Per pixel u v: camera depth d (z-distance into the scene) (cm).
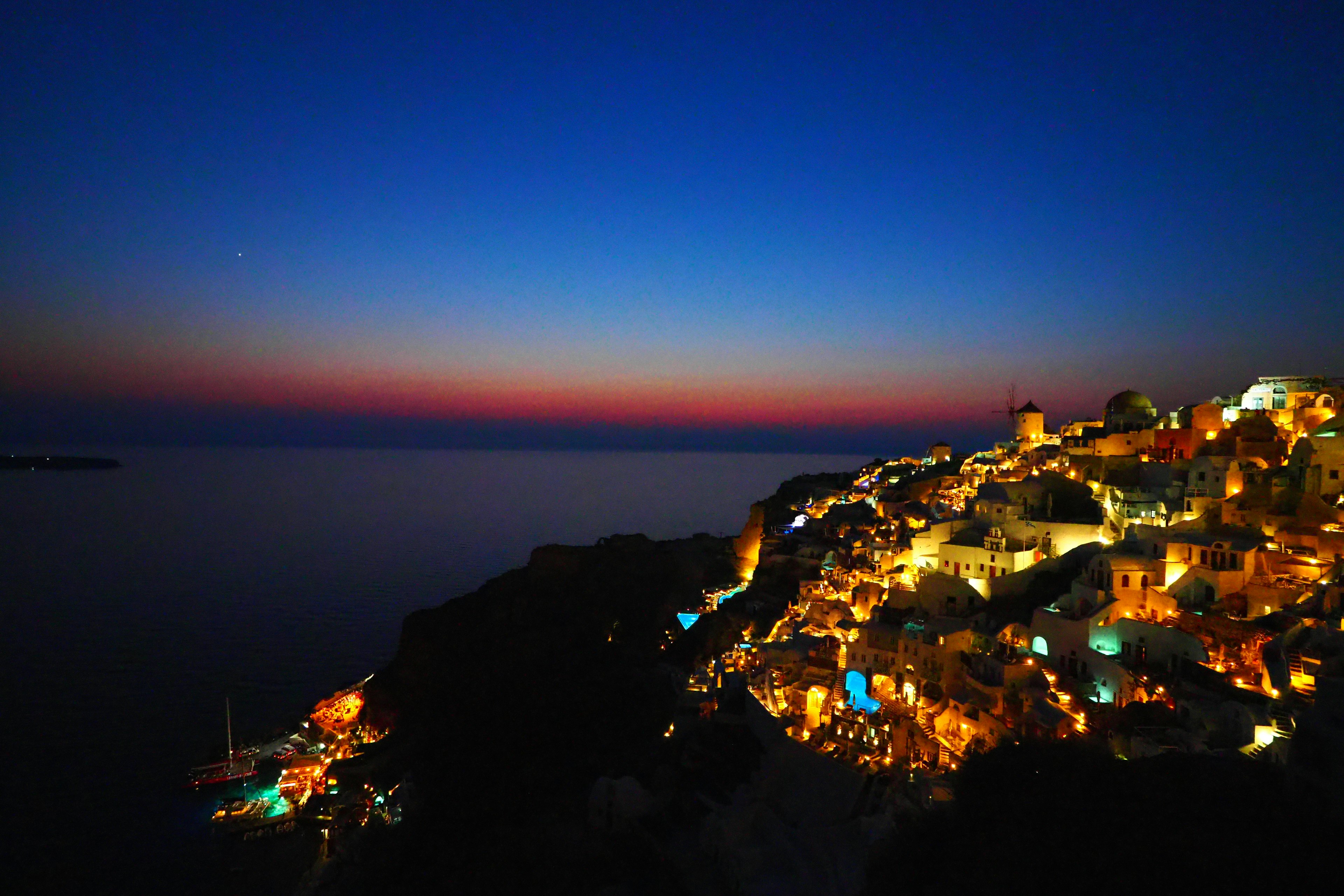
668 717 7956
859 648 5725
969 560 6681
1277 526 5125
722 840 4472
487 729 9050
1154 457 7500
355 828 7319
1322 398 6931
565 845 5528
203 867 6894
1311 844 2259
